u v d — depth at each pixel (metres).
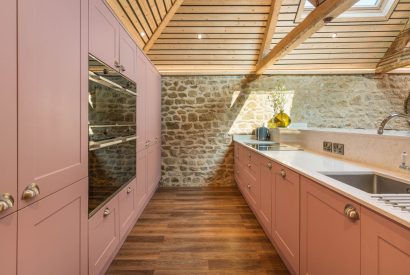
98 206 1.75
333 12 2.28
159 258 2.28
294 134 3.40
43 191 1.13
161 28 3.67
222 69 4.84
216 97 4.87
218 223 3.10
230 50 4.36
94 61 1.67
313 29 2.65
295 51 4.40
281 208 2.06
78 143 1.46
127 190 2.44
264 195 2.61
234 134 4.88
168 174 4.90
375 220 0.96
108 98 1.93
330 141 2.45
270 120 4.57
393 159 1.69
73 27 1.39
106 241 1.92
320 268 1.40
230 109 4.87
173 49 4.32
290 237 1.85
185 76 4.86
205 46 4.26
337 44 4.27
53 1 1.19
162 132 4.87
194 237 2.71
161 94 4.84
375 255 0.96
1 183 0.89
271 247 2.49
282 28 3.90
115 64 2.08
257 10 3.61
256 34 4.02
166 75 4.82
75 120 1.42
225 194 4.36
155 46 4.24
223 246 2.51
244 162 3.74
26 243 1.02
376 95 4.81
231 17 3.72
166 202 3.93
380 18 3.78
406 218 0.82
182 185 4.90
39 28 1.09
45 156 1.14
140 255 2.33
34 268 1.07
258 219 3.01
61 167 1.28
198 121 4.88
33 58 1.05
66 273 1.34
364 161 1.97
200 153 4.89
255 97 4.87
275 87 4.86
